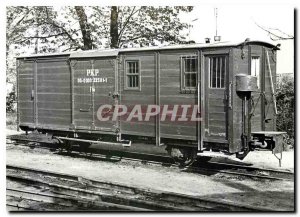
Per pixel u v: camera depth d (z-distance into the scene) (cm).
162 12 2217
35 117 1709
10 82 2641
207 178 1218
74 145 1698
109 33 2312
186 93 1273
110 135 1502
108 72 1455
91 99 1510
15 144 1850
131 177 1232
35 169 1256
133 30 2292
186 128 1279
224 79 1184
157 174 1271
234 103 1167
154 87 1348
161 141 1353
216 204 916
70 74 1570
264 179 1185
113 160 1494
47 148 1752
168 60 1309
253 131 1247
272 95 1319
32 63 1709
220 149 1229
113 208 938
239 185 1140
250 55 1216
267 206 952
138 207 956
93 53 1500
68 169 1355
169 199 988
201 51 1224
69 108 1586
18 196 1056
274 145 1188
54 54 1614
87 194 1032
